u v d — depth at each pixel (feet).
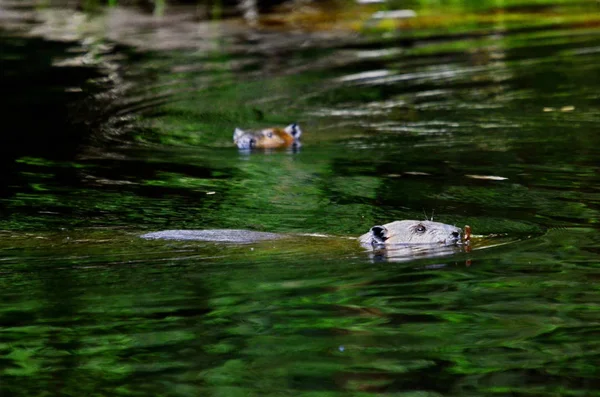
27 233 49.06
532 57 100.89
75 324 36.40
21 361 33.09
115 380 31.30
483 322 35.60
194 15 134.00
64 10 139.03
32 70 100.12
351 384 30.55
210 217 51.93
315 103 85.81
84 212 53.26
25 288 40.50
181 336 35.01
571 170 59.77
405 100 85.20
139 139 73.92
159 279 41.34
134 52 109.40
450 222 49.55
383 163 64.13
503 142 68.64
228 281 40.88
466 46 108.99
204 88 92.12
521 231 47.47
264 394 29.99
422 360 32.37
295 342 34.14
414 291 39.06
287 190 57.82
